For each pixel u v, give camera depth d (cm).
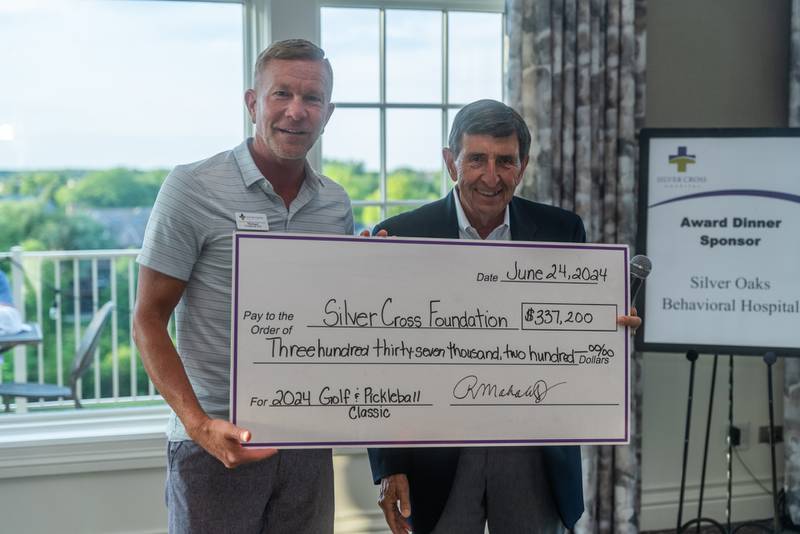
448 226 166
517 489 165
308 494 162
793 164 252
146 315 147
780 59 317
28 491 260
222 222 150
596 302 156
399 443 149
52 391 396
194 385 153
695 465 319
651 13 302
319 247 147
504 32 296
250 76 279
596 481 289
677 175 259
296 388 146
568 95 276
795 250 253
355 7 287
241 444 136
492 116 154
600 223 287
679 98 307
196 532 152
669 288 261
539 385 154
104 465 264
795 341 254
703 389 319
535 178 276
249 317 144
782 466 327
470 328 152
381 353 149
